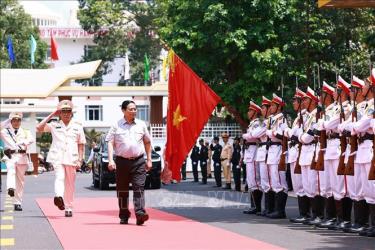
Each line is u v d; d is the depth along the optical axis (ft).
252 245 36.14
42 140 186.91
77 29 282.36
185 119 49.80
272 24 105.91
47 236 40.70
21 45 199.62
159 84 149.69
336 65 96.63
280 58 101.65
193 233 41.32
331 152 43.75
